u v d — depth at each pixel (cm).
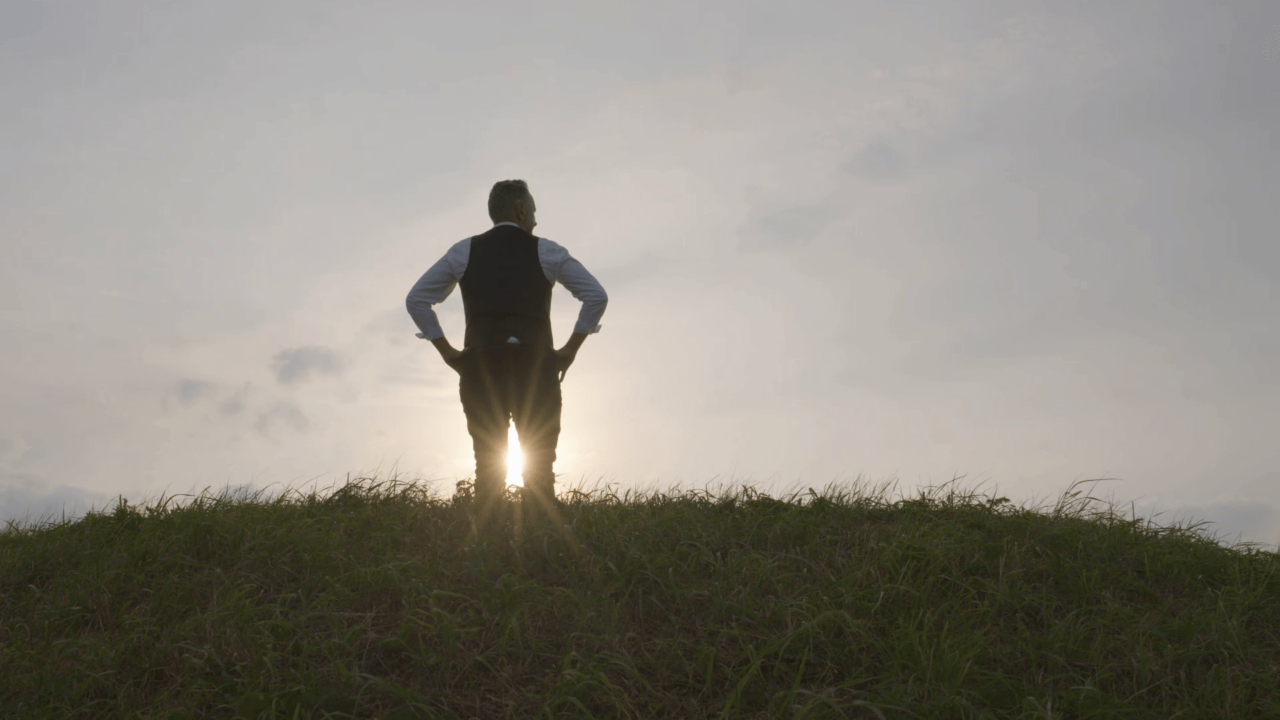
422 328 434
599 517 428
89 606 346
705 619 345
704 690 295
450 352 434
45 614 337
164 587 357
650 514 461
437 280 435
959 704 279
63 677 295
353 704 278
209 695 286
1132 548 433
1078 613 357
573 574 367
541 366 428
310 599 354
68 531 439
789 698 279
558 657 313
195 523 412
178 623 330
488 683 297
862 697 289
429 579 361
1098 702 289
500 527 418
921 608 346
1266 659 324
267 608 340
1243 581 400
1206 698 293
